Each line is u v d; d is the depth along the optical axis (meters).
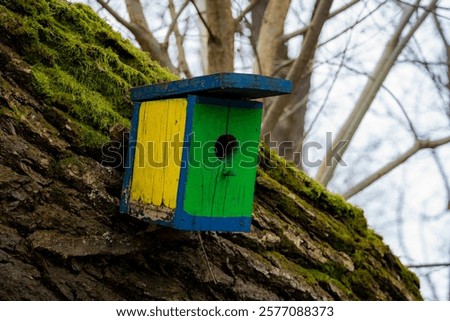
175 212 2.71
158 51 5.56
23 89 3.07
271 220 3.44
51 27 3.25
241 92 2.71
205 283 3.21
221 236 3.28
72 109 3.12
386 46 6.40
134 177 2.97
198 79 2.67
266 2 7.98
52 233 2.97
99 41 3.43
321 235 3.62
